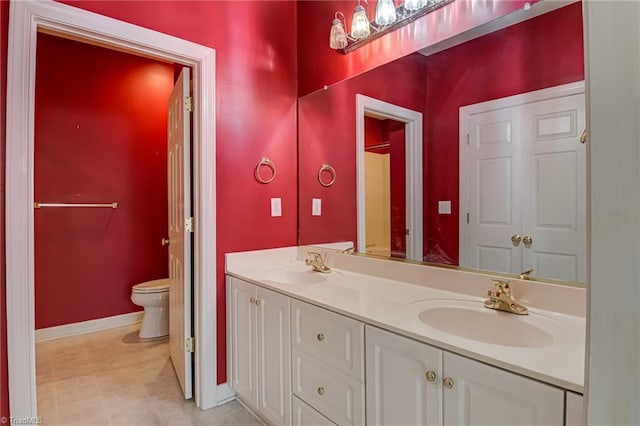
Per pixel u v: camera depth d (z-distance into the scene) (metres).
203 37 2.02
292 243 2.43
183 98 2.08
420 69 1.70
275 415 1.69
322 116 2.27
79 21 1.59
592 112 0.48
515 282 1.32
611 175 0.46
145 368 2.52
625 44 0.44
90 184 3.31
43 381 2.31
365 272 1.95
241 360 1.96
